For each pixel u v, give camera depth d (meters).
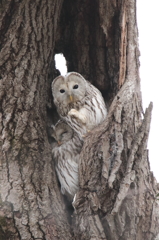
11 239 8.24
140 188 9.05
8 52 9.04
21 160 8.92
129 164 8.73
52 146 11.04
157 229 9.11
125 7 10.37
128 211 8.67
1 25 8.99
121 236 8.62
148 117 8.88
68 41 11.77
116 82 10.97
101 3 10.59
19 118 9.08
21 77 9.14
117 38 10.73
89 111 10.89
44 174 9.11
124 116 9.45
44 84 9.70
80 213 8.91
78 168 9.52
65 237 8.60
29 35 9.11
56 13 9.41
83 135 10.38
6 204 8.46
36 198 8.77
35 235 8.37
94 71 11.73
